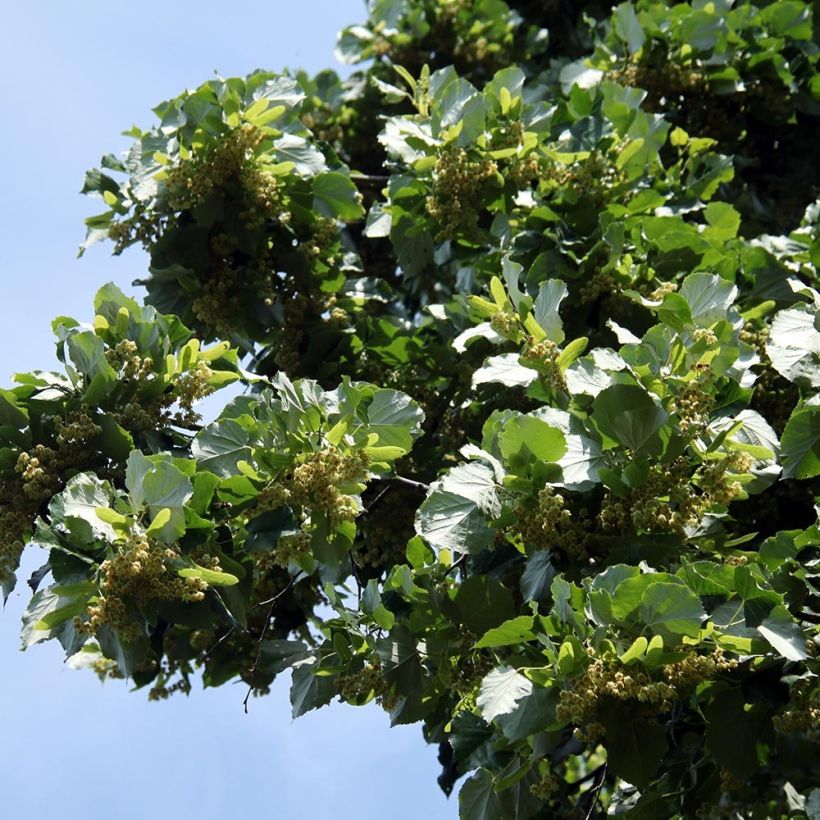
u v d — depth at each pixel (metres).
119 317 7.07
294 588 9.38
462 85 8.01
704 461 6.14
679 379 6.11
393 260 11.32
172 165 8.06
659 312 6.49
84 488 6.07
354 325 8.92
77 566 6.06
